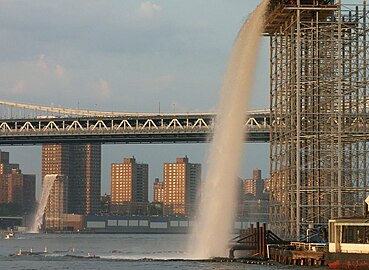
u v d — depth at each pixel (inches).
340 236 6904.5
